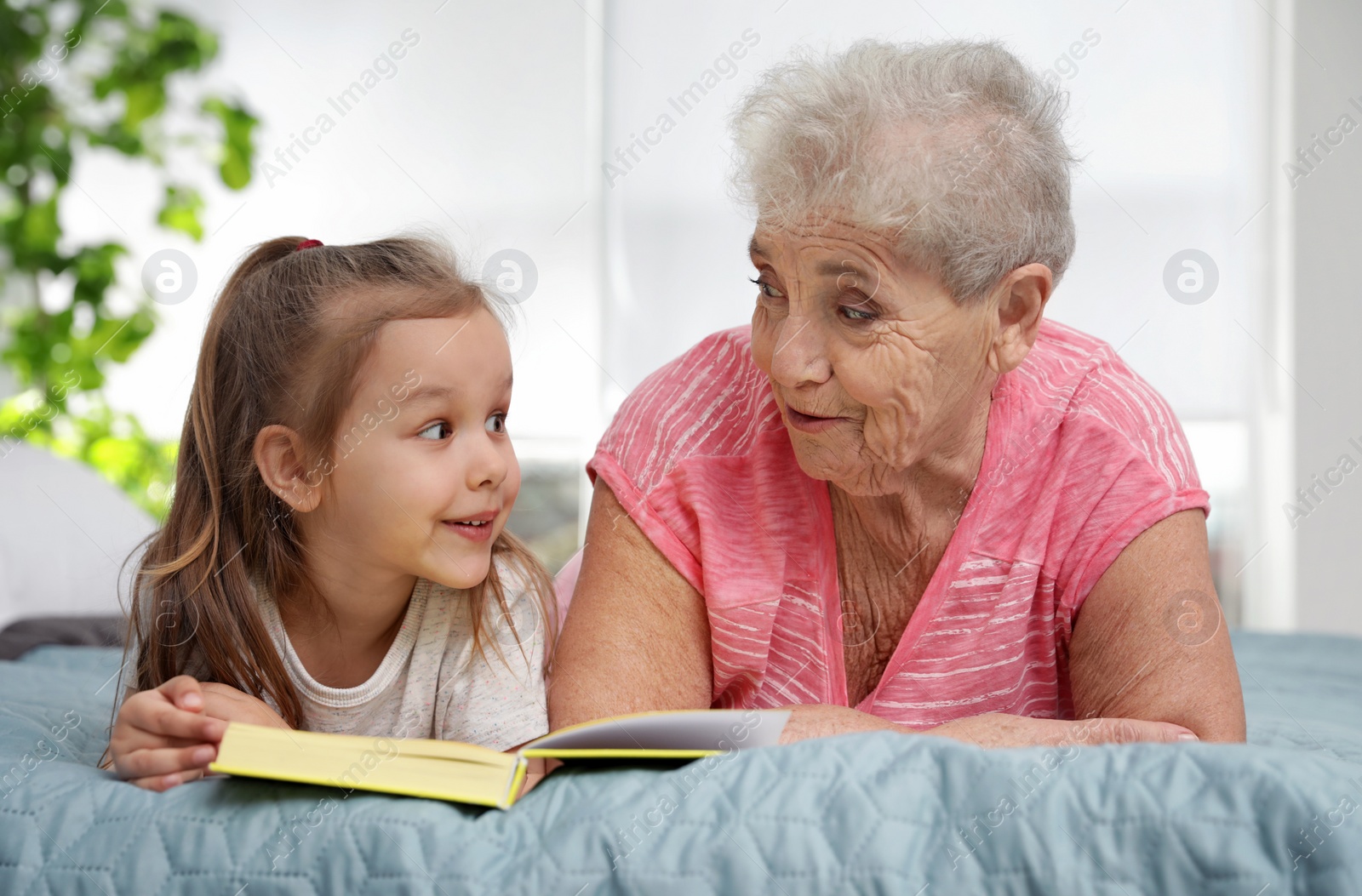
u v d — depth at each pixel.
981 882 0.65
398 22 3.18
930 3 2.87
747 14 2.98
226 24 3.32
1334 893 0.59
